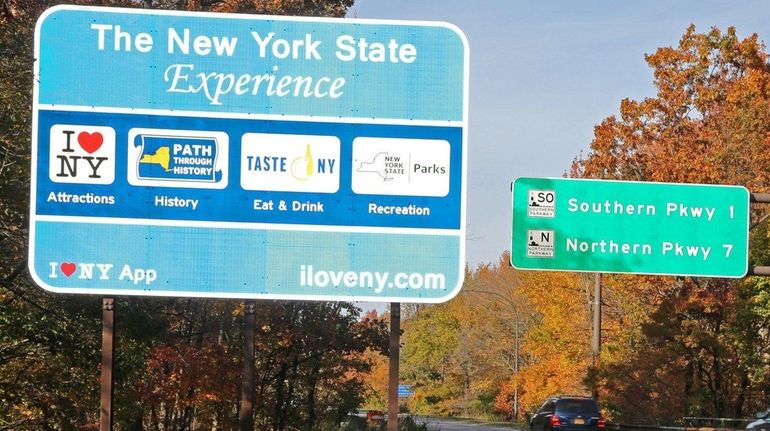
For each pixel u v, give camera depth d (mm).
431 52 14398
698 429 37438
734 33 46438
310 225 14305
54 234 14109
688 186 20203
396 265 14336
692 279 42094
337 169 14344
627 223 20312
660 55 46469
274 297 14242
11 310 18781
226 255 14266
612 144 46094
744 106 44000
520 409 75500
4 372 21609
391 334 15195
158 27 14281
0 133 17188
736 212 20188
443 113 14383
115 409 24812
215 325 33750
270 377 37719
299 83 14328
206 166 14281
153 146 14227
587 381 42281
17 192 17500
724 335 41062
